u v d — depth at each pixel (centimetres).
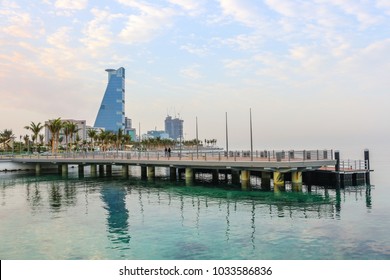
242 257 1811
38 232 2334
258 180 5106
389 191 3947
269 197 3600
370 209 2938
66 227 2462
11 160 6906
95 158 6125
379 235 2158
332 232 2238
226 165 4300
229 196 3703
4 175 6359
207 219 2656
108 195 3919
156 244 2055
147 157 5700
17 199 3688
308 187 4259
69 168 8194
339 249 1912
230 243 2053
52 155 7256
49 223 2588
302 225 2420
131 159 5469
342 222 2489
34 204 3384
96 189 4425
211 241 2097
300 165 3862
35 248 1992
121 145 16188
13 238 2195
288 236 2169
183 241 2106
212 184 4731
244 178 4388
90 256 1856
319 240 2075
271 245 2002
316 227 2362
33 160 6644
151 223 2558
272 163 3912
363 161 4753
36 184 5003
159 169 8162
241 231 2305
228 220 2611
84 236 2231
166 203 3362
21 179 5691
